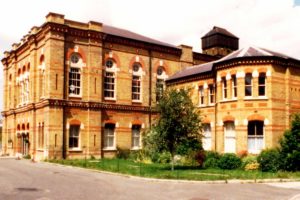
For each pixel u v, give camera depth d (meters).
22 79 41.12
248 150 28.61
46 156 32.28
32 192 15.88
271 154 24.67
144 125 38.56
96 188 17.25
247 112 28.64
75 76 34.41
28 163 30.94
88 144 34.19
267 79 28.45
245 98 28.78
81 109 34.22
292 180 20.56
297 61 30.30
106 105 35.69
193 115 25.27
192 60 43.38
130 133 37.47
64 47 33.62
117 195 15.40
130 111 37.62
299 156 23.73
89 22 35.12
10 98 45.09
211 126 33.00
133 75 38.53
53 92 32.66
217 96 31.34
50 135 32.16
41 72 35.81
